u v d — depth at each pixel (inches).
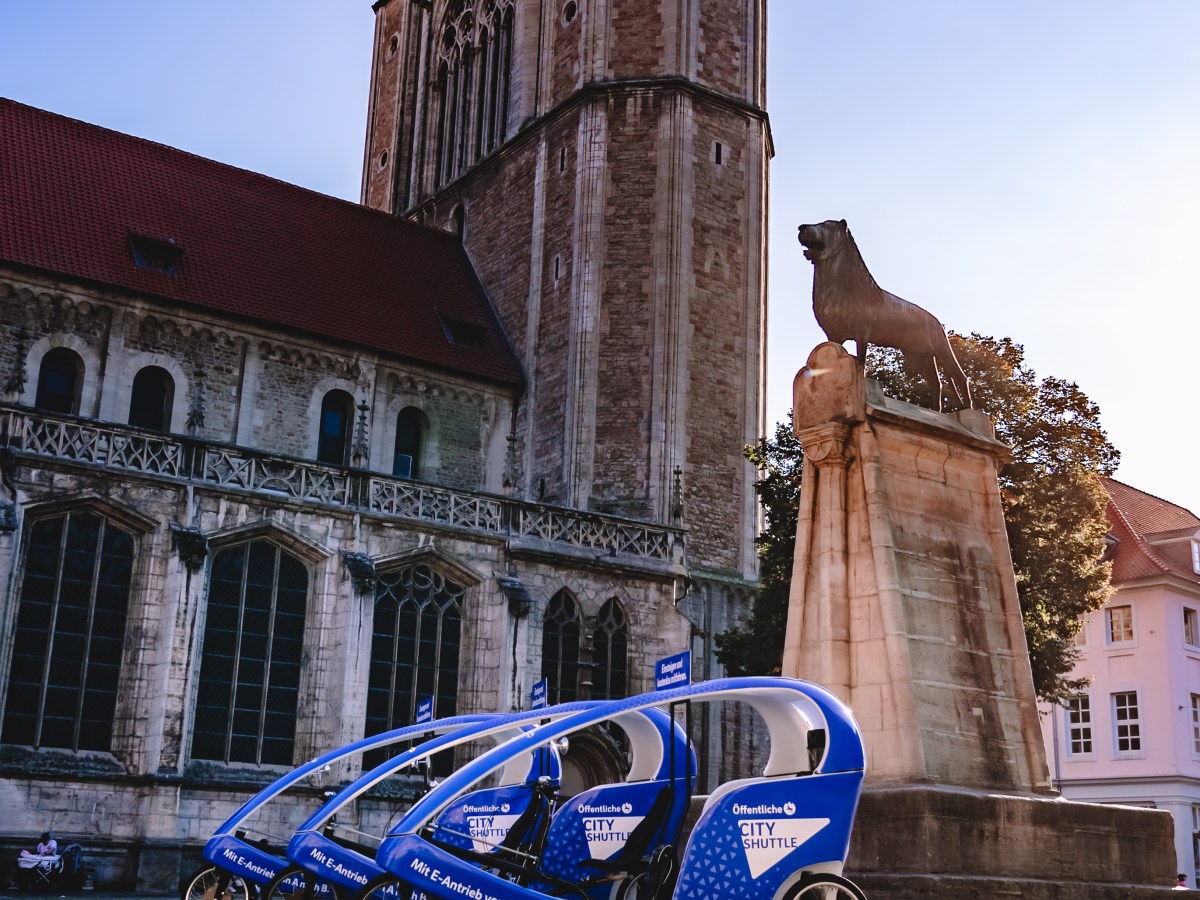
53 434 1259.8
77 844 1181.7
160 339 1617.9
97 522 1273.4
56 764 1206.3
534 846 595.8
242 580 1330.0
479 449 1861.5
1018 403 1318.9
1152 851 665.0
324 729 1325.0
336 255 1910.7
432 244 2102.6
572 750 1450.5
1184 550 2256.4
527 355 1930.4
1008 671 690.8
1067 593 1310.3
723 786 505.4
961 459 716.0
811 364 705.6
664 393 1815.9
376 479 1416.1
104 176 1756.9
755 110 2015.3
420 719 932.0
